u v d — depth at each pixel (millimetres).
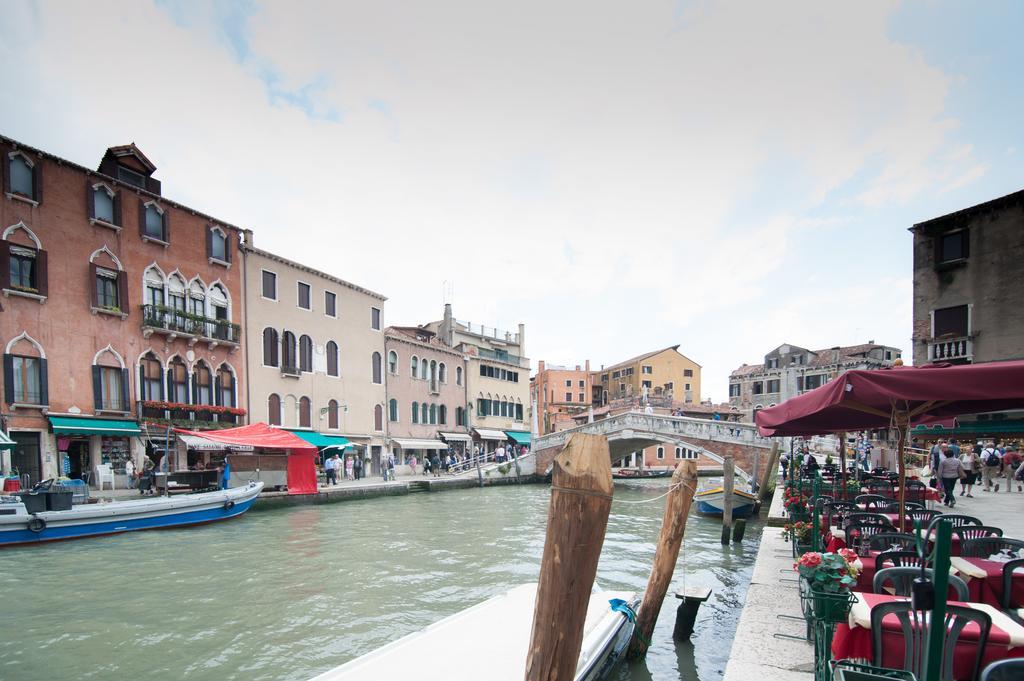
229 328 24984
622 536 16562
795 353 55688
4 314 17859
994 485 17734
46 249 19047
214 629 8172
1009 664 2500
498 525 18344
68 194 19766
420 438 37156
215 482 19562
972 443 22734
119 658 7176
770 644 4980
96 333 20172
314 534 15938
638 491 34188
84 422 19328
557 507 2566
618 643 6164
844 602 3541
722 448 29859
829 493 12195
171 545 14078
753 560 13008
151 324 21672
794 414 6273
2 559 12305
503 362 46594
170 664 6992
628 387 66438
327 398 30031
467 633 5793
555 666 2576
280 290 27781
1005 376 4367
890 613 3412
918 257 23688
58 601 9445
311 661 7098
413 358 37219
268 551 13484
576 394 67938
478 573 11453
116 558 12586
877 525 6742
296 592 10008
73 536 14156
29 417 18156
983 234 21875
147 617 8664
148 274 22125
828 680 3461
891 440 27172
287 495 21328
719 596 9680
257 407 26094
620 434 33125
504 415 46562
